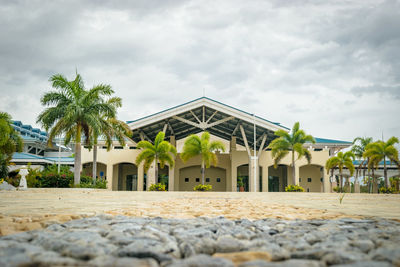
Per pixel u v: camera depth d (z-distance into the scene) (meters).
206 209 5.83
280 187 38.59
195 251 2.13
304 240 2.51
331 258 1.78
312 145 40.28
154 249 2.05
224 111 30.97
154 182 32.69
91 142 22.28
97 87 21.05
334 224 3.52
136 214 4.60
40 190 16.61
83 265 1.63
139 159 29.53
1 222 3.36
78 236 2.42
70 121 20.41
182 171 37.41
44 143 48.66
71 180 21.89
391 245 2.21
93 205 6.57
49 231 2.80
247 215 4.70
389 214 4.95
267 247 2.21
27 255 1.76
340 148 42.09
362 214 4.95
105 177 36.22
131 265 1.62
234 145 36.78
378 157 33.50
